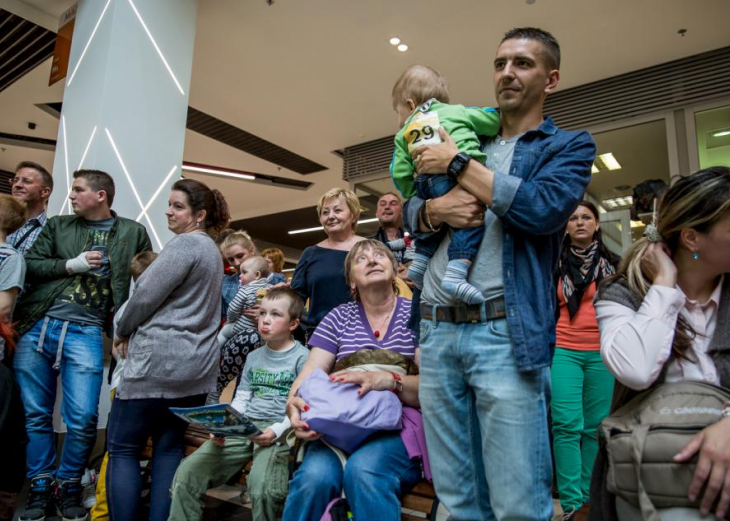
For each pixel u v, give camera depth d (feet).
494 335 3.93
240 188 31.35
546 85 4.42
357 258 6.35
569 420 7.50
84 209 9.11
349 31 16.12
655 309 3.60
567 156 4.01
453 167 4.06
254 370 7.33
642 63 17.37
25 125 23.21
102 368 8.82
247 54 17.54
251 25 15.94
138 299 6.62
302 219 37.63
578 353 7.75
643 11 14.53
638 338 3.55
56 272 8.62
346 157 25.43
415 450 5.32
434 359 4.30
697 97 16.67
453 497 4.21
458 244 4.12
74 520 7.77
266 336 7.20
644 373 3.46
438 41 16.40
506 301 3.90
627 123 17.97
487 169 3.97
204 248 7.14
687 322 3.67
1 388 5.95
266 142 24.88
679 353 3.59
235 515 8.00
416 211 4.53
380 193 24.27
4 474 5.89
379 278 6.17
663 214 3.78
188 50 13.55
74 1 14.75
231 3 14.92
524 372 3.82
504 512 3.76
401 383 5.62
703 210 3.49
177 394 6.82
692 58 16.92
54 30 15.58
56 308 8.55
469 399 4.25
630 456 3.33
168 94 12.88
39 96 20.52
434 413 4.29
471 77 18.39
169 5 13.20
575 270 7.95
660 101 17.34
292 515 5.17
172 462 6.97
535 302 3.95
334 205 8.89
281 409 6.95
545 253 4.19
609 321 3.89
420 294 4.82
